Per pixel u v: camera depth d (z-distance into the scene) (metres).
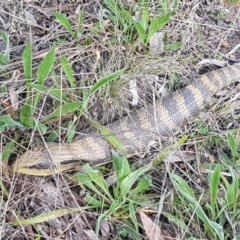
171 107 1.45
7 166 1.33
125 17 1.51
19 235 1.29
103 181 1.32
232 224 1.29
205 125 1.45
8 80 1.40
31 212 1.32
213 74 1.50
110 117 1.44
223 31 1.58
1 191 1.31
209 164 1.39
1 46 1.48
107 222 1.32
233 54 1.56
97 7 1.55
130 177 1.30
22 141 1.36
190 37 1.56
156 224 1.30
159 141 1.41
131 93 1.46
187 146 1.43
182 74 1.51
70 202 1.34
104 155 1.39
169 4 1.57
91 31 1.50
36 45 1.48
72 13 1.54
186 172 1.39
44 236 1.29
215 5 1.61
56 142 1.38
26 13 1.51
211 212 1.31
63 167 1.36
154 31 1.49
